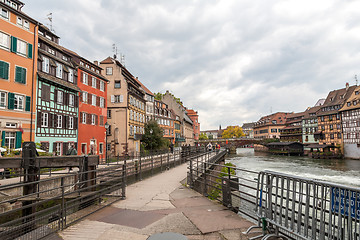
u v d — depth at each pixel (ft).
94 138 94.32
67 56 82.48
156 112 178.09
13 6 59.98
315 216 11.27
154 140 133.28
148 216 19.48
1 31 55.72
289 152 219.00
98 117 98.02
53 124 71.26
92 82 95.04
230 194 21.54
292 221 12.53
